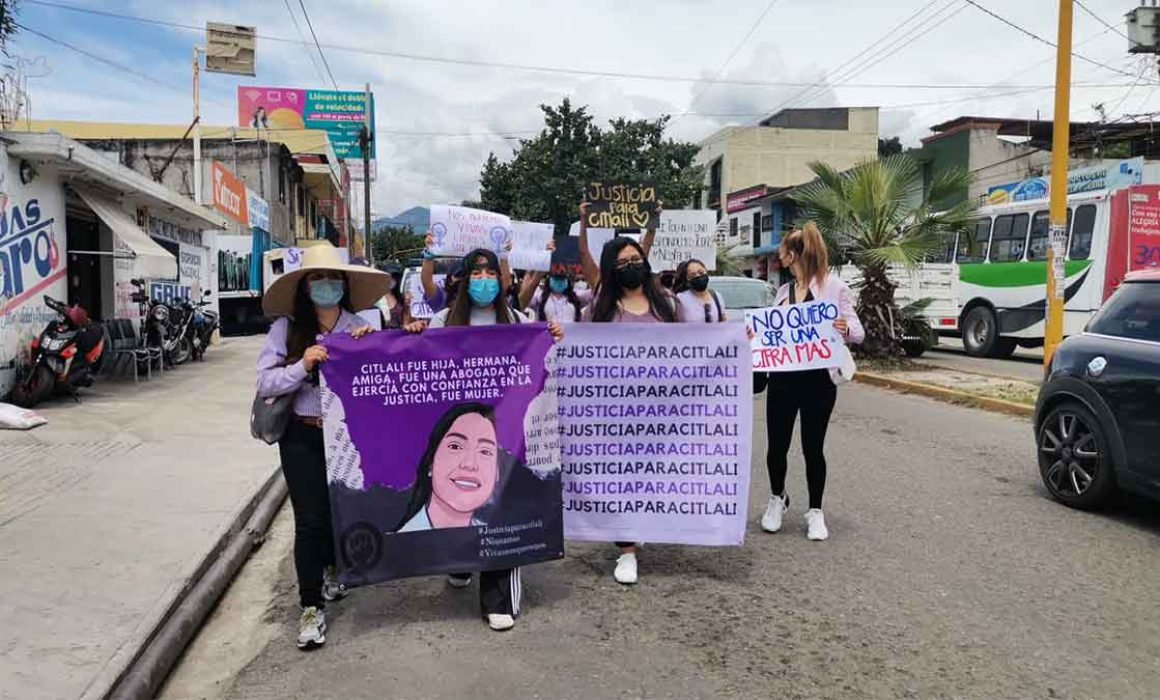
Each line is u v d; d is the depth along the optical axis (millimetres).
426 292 7297
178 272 17734
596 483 4953
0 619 4020
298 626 4426
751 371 4918
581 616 4410
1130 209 16172
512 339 4324
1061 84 12070
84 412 9836
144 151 29484
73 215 12773
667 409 4934
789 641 4062
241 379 13500
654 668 3801
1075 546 5430
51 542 5156
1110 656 3869
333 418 4105
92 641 3824
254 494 6422
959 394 11781
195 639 4324
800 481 7215
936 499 6605
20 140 9828
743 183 46562
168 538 5297
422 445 4219
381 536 4160
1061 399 6453
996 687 3588
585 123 29922
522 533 4305
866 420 10352
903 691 3568
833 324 5234
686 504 4938
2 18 6723
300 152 39438
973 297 19281
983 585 4758
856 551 5363
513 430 4332
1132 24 21047
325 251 4242
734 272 34531
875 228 15562
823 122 48031
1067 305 17047
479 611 4527
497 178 34625
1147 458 5602
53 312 10906
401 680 3717
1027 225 18188
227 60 23828
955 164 33875
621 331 4914
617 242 5051
